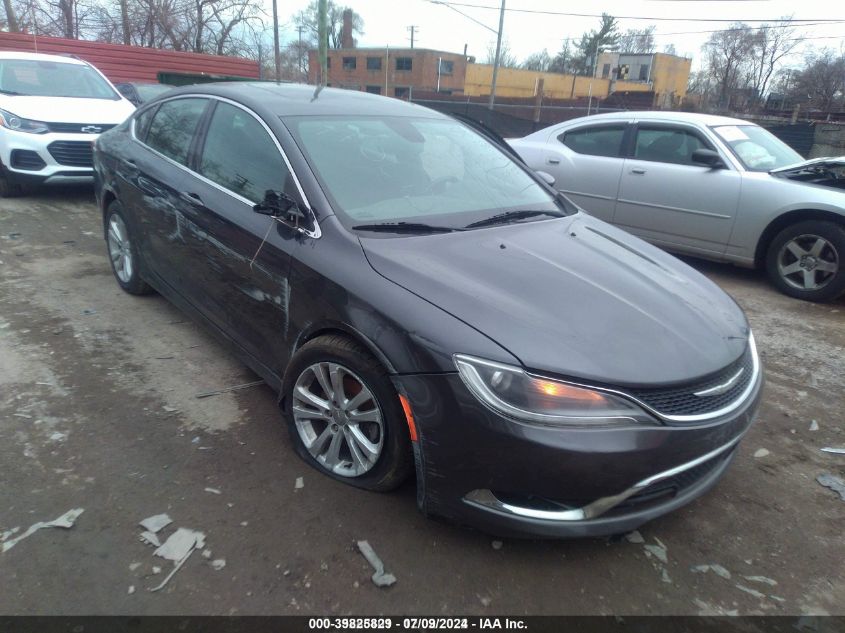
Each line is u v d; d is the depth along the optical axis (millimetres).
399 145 3549
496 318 2348
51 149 7410
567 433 2148
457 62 58969
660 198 6586
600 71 57375
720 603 2342
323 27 16312
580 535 2273
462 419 2225
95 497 2652
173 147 4000
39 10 25297
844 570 2541
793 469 3205
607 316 2490
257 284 3092
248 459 2969
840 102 46406
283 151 3154
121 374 3684
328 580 2314
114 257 4934
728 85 55875
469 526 2365
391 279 2553
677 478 2414
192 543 2434
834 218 5598
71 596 2176
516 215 3445
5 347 3910
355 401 2633
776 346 4785
